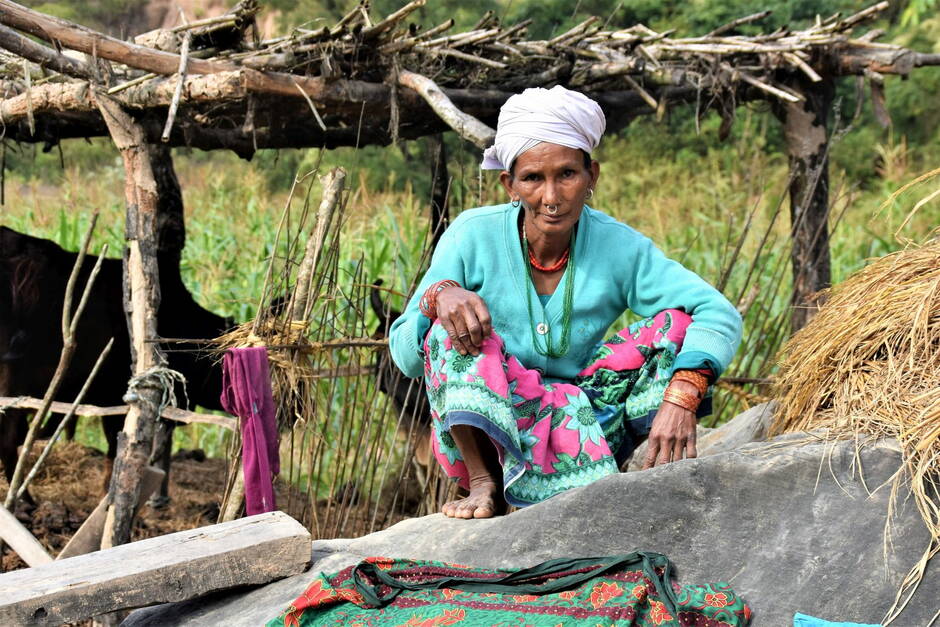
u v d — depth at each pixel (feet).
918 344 7.89
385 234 21.50
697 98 14.85
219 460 19.42
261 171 29.84
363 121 13.48
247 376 10.14
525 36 13.94
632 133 41.42
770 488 7.39
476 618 6.72
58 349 13.87
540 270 8.45
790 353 9.43
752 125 39.04
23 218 25.22
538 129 7.65
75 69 11.37
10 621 7.20
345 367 13.09
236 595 8.14
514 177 8.00
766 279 21.01
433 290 8.13
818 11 38.32
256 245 23.79
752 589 7.07
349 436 12.34
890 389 7.82
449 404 7.86
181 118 13.07
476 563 7.73
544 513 7.72
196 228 25.18
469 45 12.85
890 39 41.34
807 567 7.05
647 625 6.46
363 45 11.57
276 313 11.61
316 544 8.68
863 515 7.14
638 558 6.98
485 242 8.42
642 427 8.45
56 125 14.28
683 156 38.88
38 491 16.42
